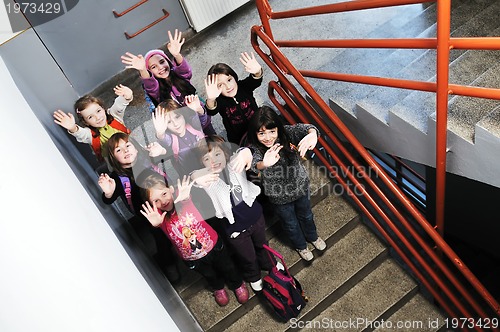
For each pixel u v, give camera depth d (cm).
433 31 380
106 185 296
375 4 256
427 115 323
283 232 383
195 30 512
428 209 443
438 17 226
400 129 340
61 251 155
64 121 319
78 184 245
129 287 189
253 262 338
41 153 208
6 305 136
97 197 304
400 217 333
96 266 164
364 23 496
